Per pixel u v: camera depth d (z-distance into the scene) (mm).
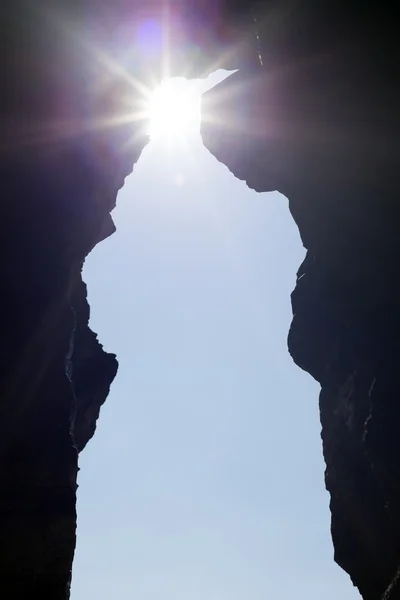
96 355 26219
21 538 16531
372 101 21500
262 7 23375
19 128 20188
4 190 19531
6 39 19625
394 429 20766
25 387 18500
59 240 21234
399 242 21547
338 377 26750
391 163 21422
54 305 20297
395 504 20359
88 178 23484
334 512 27031
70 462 18656
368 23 19703
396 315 21984
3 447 17219
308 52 22906
